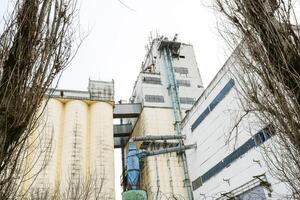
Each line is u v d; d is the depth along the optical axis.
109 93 39.31
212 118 26.72
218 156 25.05
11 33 3.51
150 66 47.88
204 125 28.42
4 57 3.37
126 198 28.62
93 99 37.97
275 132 5.33
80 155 32.69
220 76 25.20
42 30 3.67
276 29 4.69
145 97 42.53
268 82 4.73
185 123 33.44
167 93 44.06
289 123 4.43
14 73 3.28
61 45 3.82
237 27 5.29
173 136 33.78
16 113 3.17
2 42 3.43
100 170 32.34
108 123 36.75
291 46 4.52
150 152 32.78
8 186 3.15
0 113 3.10
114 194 31.45
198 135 29.73
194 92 44.91
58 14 3.89
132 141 34.75
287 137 4.68
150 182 35.81
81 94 38.03
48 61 3.58
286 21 4.73
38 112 3.50
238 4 5.25
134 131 44.31
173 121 41.31
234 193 21.77
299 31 4.73
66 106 36.44
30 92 3.34
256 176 18.69
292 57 4.46
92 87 39.00
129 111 42.25
